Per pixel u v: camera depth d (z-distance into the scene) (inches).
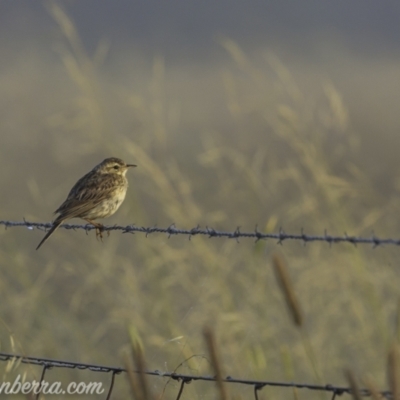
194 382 451.8
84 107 562.3
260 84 569.3
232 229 613.0
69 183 860.6
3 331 499.8
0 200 796.0
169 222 639.8
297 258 524.7
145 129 589.9
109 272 526.3
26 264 602.9
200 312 490.0
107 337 540.7
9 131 1038.4
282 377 462.3
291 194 695.1
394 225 599.5
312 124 551.8
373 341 468.1
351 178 661.9
